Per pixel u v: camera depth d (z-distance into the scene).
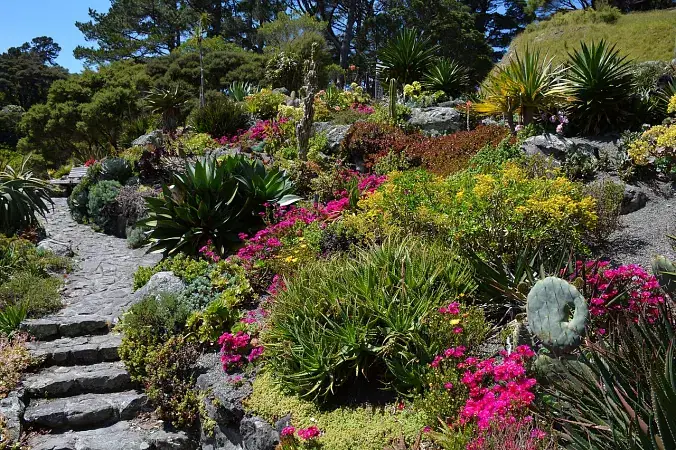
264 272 6.56
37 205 10.86
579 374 3.62
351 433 4.13
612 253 6.36
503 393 3.59
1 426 5.23
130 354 5.98
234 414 4.84
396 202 6.28
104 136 26.17
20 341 6.45
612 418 3.21
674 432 2.75
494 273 5.17
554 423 3.54
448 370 4.12
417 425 4.07
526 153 9.24
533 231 5.43
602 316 4.37
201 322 6.01
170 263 7.85
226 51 33.03
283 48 28.14
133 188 11.73
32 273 8.30
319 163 10.88
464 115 12.34
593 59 10.07
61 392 5.89
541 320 4.04
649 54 22.45
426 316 4.60
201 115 15.12
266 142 12.79
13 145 41.72
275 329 5.13
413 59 16.52
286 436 4.12
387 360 4.46
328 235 6.82
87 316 7.03
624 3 32.81
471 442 3.36
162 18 40.62
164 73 32.41
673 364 3.32
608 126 10.38
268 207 8.53
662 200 7.70
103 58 41.00
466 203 5.59
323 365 4.54
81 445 5.25
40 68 53.00
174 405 5.47
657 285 4.40
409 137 11.30
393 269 5.04
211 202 8.48
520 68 10.20
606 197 6.88
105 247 10.53
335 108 15.30
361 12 40.38
